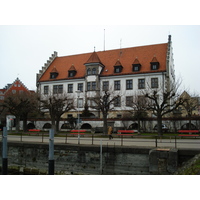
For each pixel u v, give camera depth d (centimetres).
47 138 2753
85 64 5341
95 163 1762
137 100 4191
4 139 1762
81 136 3073
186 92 4697
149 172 1506
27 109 4081
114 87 5100
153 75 4806
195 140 2436
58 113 4000
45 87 5841
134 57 5397
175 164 1452
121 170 1666
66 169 1853
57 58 6450
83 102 5319
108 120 4325
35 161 2012
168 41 5316
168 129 3781
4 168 1739
